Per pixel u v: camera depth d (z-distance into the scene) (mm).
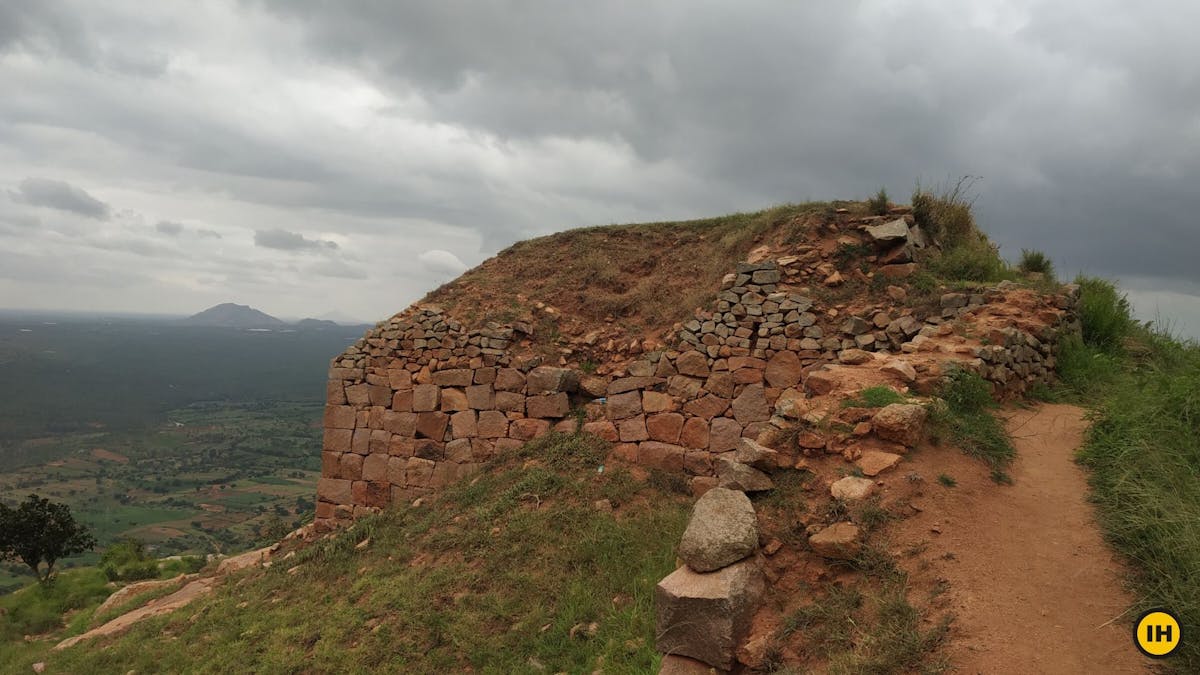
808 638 4969
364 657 7387
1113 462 6250
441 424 13203
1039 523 5613
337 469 14031
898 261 11891
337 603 8859
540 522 9281
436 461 13125
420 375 13547
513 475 11164
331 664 7414
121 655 9086
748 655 5012
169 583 13273
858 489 5980
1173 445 6047
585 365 12984
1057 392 9414
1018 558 5152
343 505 13883
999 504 5910
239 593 10414
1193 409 6414
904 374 7695
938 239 13164
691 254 15016
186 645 8859
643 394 11695
